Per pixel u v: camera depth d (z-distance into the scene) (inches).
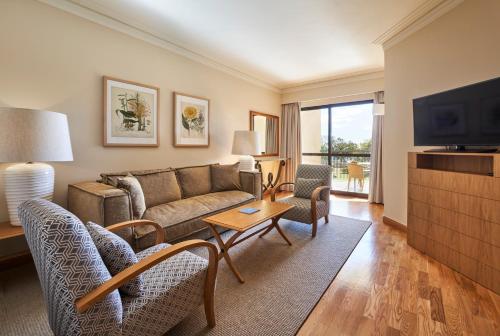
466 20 87.9
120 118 111.1
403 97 118.3
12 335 55.0
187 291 51.8
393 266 86.3
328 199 133.9
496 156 70.2
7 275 79.1
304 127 237.5
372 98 196.2
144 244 81.4
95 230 48.8
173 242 92.4
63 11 93.0
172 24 112.9
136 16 106.5
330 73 183.5
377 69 173.9
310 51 142.8
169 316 48.6
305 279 77.6
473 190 76.5
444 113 87.6
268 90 211.9
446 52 95.5
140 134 119.1
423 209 96.0
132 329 42.6
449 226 84.7
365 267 85.7
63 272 35.2
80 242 36.4
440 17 97.7
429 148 105.3
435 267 85.4
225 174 141.6
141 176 107.3
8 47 81.5
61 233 35.1
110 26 106.3
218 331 56.0
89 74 101.0
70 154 80.6
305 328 57.1
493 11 79.7
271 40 128.7
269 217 88.7
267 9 100.4
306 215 114.2
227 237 112.7
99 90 104.3
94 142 103.7
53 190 85.1
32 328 57.1
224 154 169.3
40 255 39.0
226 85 168.7
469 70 87.0
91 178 103.3
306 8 99.8
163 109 129.8
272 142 220.4
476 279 75.5
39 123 70.9
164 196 111.7
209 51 143.6
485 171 85.2
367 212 158.6
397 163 124.0
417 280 77.2
